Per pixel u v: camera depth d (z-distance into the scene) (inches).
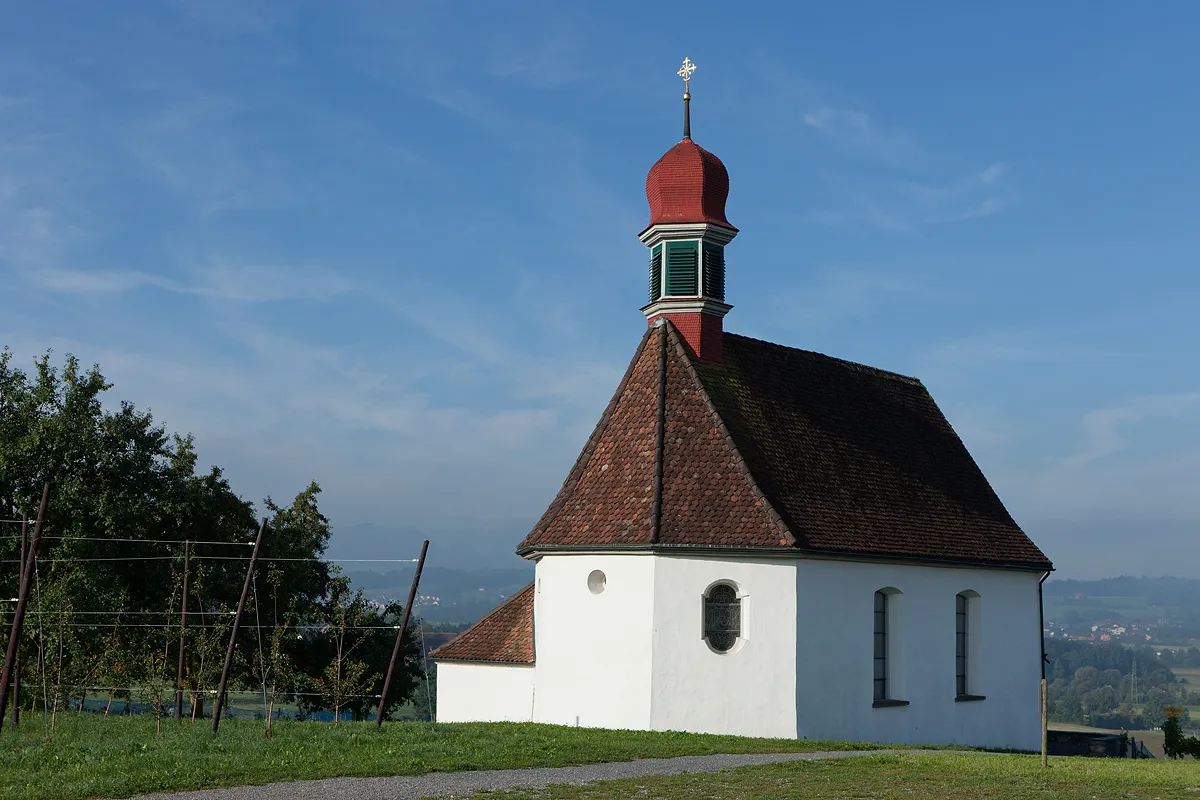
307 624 2044.8
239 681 1936.5
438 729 1176.2
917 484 1599.4
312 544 2128.4
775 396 1528.1
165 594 1775.3
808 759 1020.5
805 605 1295.5
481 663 1453.0
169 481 1913.1
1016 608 1625.2
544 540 1344.7
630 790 805.9
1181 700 5669.3
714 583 1279.5
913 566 1451.8
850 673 1338.6
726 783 848.3
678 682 1261.1
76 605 1651.1
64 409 1855.3
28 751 940.0
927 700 1450.5
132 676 1504.7
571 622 1317.7
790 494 1360.7
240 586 1914.4
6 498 1819.6
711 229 1489.9
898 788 831.7
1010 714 1589.6
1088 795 805.2
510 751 993.5
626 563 1291.8
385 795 767.7
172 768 854.5
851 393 1673.2
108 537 1785.2
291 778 836.6
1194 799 796.0
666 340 1469.0
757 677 1268.5
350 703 1977.1
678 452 1362.0
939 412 1813.5
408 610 1244.5
